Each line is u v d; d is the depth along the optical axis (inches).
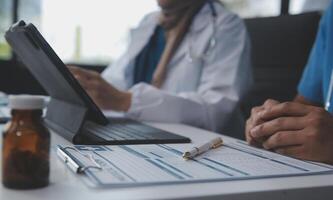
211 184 16.8
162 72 57.4
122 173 17.7
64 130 28.2
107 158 20.9
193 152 22.4
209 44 55.4
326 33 51.3
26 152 15.6
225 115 47.1
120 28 88.4
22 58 32.7
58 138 27.6
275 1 85.7
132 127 34.7
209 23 57.4
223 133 48.0
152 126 37.5
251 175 18.4
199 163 20.8
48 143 16.3
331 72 47.5
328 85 47.6
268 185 17.1
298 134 24.4
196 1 60.4
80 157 20.7
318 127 24.4
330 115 25.7
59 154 21.6
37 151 15.8
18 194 14.9
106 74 65.4
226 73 51.8
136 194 15.0
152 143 27.1
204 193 15.4
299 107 26.1
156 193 15.2
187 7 60.4
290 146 24.5
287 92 63.9
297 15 65.3
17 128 15.8
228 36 55.6
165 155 22.7
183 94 48.3
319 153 23.5
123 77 62.5
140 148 24.8
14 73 76.9
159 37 63.2
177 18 60.8
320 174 19.7
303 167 21.1
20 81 76.7
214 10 59.0
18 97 16.0
